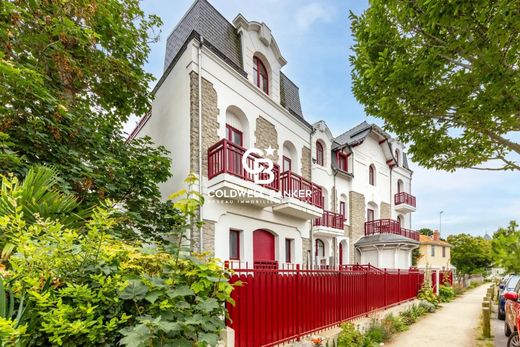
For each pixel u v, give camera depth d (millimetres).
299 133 12359
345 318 6656
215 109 8570
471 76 3656
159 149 7738
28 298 1953
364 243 17156
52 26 4938
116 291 2119
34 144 4824
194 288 2344
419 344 6480
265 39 10609
